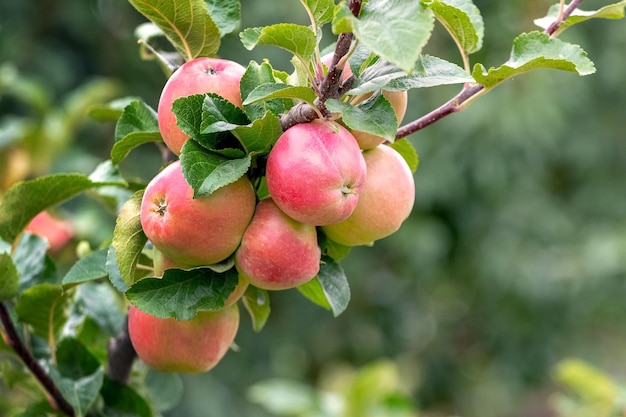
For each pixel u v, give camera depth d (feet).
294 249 2.86
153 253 3.03
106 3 11.18
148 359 3.20
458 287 13.97
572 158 13.79
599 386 4.81
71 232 5.15
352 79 2.86
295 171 2.75
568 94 13.08
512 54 3.06
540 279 13.00
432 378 14.75
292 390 6.07
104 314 3.78
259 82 2.91
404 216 3.05
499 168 12.68
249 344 11.80
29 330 3.56
